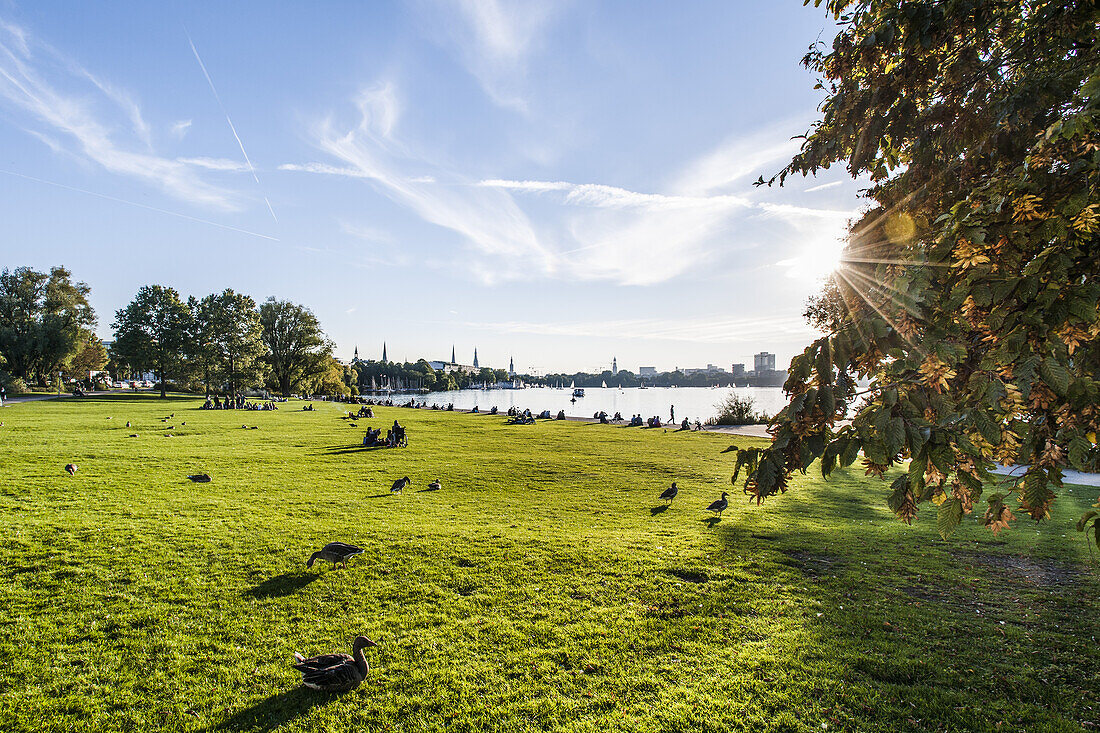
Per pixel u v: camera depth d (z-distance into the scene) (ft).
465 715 20.10
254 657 23.82
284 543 38.40
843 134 14.39
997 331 10.46
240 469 69.87
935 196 14.52
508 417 174.70
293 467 73.41
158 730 19.17
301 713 20.21
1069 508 51.70
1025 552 38.81
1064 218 9.78
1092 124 9.82
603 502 56.49
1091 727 18.97
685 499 58.34
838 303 11.00
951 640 25.31
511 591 30.96
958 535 43.29
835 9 15.12
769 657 23.81
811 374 10.68
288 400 298.76
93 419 126.21
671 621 27.35
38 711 19.95
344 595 30.14
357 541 39.42
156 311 253.65
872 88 14.01
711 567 34.94
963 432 9.38
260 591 30.35
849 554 38.24
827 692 21.25
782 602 29.55
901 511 10.18
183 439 97.96
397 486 59.06
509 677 22.49
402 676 22.52
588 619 27.55
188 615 27.37
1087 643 24.89
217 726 19.45
